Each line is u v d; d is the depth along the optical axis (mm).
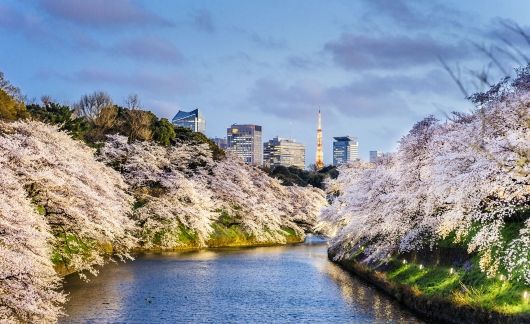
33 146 34844
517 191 21484
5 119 42875
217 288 35312
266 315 27297
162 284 36375
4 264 18969
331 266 48250
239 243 75062
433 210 27641
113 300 30344
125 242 45438
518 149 19797
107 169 52406
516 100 23078
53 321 21953
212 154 84938
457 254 27219
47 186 33125
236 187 79688
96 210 35562
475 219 24219
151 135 76938
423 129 33656
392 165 40219
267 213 81812
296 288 35594
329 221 58469
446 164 25328
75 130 60000
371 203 38125
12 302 18625
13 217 21781
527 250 21703
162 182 64375
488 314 20797
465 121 29578
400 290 29969
